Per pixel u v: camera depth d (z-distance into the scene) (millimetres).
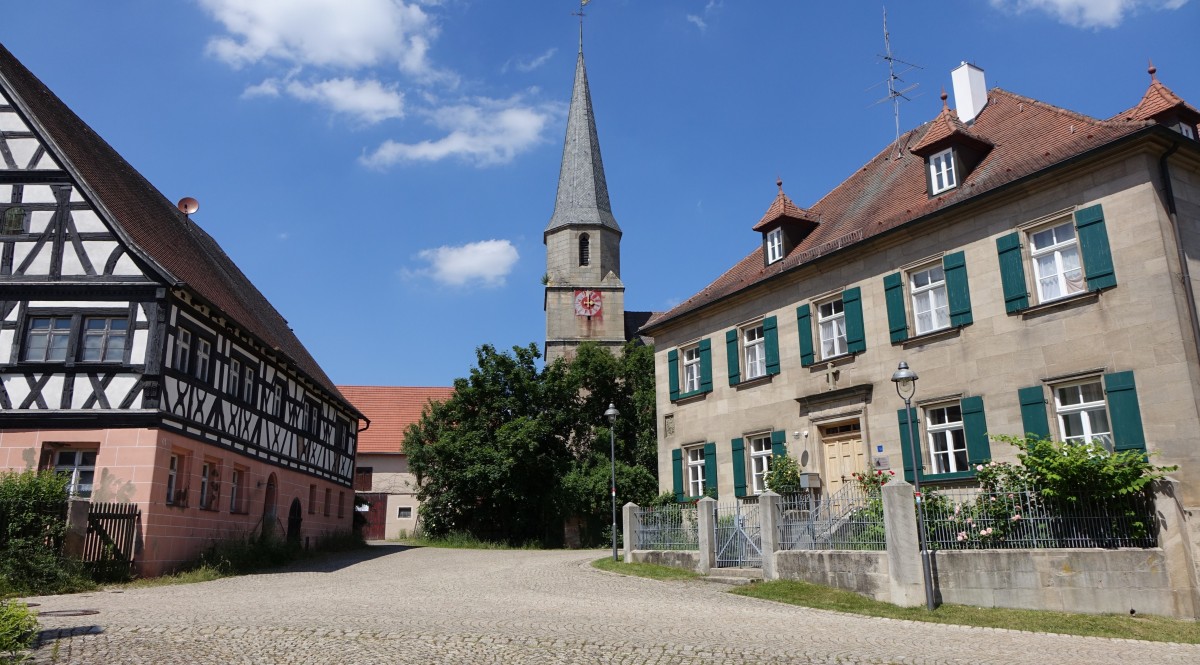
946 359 16266
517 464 33625
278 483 24953
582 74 56062
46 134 18406
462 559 24422
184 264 21234
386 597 13609
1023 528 12164
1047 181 14859
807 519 14727
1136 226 13656
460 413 35750
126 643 8508
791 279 19938
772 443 19812
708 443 21719
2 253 17812
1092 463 11727
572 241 51562
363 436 45812
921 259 17094
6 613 7754
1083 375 14008
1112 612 11305
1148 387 13156
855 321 18203
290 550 23312
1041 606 11688
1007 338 15242
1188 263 13586
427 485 37031
